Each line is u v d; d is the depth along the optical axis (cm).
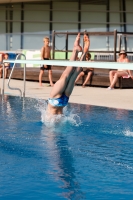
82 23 2872
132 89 1475
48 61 766
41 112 852
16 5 2902
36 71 1800
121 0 2825
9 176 431
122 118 792
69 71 702
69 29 2881
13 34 2909
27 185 404
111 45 2769
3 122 738
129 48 2584
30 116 803
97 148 552
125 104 1044
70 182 412
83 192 385
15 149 544
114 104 1041
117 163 481
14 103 998
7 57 1902
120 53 1466
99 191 388
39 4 2888
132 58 1909
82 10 2861
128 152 532
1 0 2847
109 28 2850
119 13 2842
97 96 1231
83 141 592
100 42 2781
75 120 755
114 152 531
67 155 514
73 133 646
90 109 909
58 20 2881
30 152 528
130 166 470
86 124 722
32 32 2902
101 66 619
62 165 470
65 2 2873
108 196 375
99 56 2034
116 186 402
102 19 2855
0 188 396
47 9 2884
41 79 1603
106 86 1546
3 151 534
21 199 368
